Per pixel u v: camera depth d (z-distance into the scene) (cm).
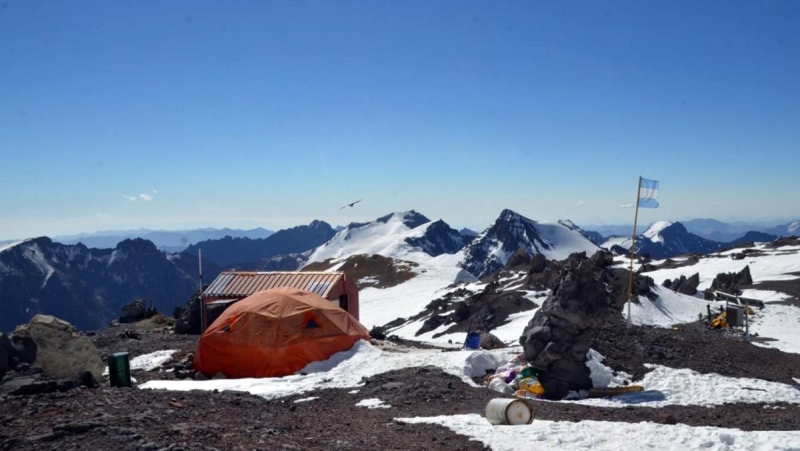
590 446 1341
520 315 6631
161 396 1747
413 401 2045
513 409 1587
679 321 5019
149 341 3975
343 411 1897
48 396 1598
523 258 12238
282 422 1568
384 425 1608
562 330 2509
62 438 1196
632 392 2439
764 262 10294
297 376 2592
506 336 5588
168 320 5409
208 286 4844
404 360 2756
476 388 2308
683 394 2380
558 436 1423
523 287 7975
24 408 1462
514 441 1377
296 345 2903
